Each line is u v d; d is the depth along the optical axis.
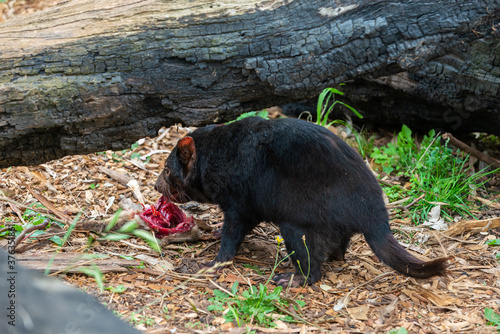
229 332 3.40
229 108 4.89
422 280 4.22
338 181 4.00
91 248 4.55
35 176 5.81
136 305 3.73
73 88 4.44
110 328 2.38
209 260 4.56
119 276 4.12
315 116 7.52
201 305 3.77
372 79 6.39
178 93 4.71
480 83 5.59
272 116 7.64
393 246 3.94
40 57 4.45
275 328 3.54
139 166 6.29
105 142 4.79
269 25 4.65
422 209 5.39
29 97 4.36
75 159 6.25
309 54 4.68
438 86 5.97
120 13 4.61
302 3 4.69
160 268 4.31
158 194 5.77
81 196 5.60
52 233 4.64
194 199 4.88
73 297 2.48
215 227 5.27
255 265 4.55
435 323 3.65
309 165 4.05
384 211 4.07
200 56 4.61
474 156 5.88
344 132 7.09
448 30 4.69
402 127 6.64
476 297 3.98
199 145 4.61
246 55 4.66
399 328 3.57
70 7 4.68
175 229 4.79
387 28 4.66
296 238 4.09
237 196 4.36
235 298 3.84
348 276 4.35
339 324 3.63
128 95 4.59
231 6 4.67
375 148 6.54
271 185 4.16
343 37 4.65
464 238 4.94
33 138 4.60
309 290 4.10
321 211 3.99
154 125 4.87
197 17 4.62
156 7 4.65
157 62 4.59
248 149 4.30
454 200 5.48
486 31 4.75
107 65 4.52
